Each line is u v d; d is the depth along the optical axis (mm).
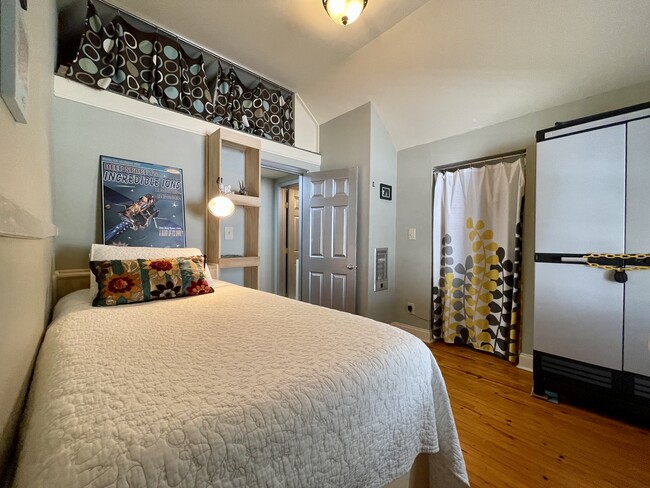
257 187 2650
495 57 2113
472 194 2732
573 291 1812
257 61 2703
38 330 1076
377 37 2348
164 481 452
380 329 1039
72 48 2027
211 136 2432
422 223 3094
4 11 565
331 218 3189
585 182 1766
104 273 1472
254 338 935
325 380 708
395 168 3303
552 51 1920
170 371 698
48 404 575
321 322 1113
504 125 2480
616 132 1653
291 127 3268
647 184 1563
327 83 2996
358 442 733
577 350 1798
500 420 1687
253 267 2662
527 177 2361
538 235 1956
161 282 1544
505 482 1243
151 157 2195
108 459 441
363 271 3031
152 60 2254
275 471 570
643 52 1718
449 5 1961
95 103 1957
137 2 2025
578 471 1305
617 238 1657
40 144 1149
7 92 571
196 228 2422
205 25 2248
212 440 509
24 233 720
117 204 2025
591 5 1649
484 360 2547
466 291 2799
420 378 936
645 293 1574
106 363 737
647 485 1230
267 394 619
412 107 2801
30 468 455
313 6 2051
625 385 1633
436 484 1019
